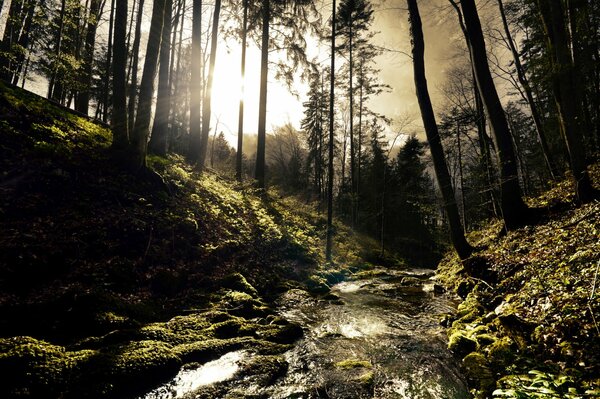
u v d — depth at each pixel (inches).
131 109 546.9
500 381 163.0
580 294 197.8
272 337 255.0
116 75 401.4
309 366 213.2
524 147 1002.7
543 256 288.2
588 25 520.1
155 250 332.8
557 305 204.4
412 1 469.1
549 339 184.2
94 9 775.7
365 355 231.5
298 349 241.8
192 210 445.7
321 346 248.8
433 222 1058.7
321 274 549.0
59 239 272.7
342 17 886.4
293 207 914.7
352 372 203.0
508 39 669.9
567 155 567.2
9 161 306.7
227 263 404.8
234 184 755.4
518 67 660.7
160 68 594.9
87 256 278.8
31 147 338.3
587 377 144.7
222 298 321.7
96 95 1125.7
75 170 348.2
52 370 165.8
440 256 1296.8
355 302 402.6
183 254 360.5
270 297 387.2
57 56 603.2
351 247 920.3
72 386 162.7
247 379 190.4
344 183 1610.5
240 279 369.1
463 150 904.3
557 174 616.4
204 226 436.1
